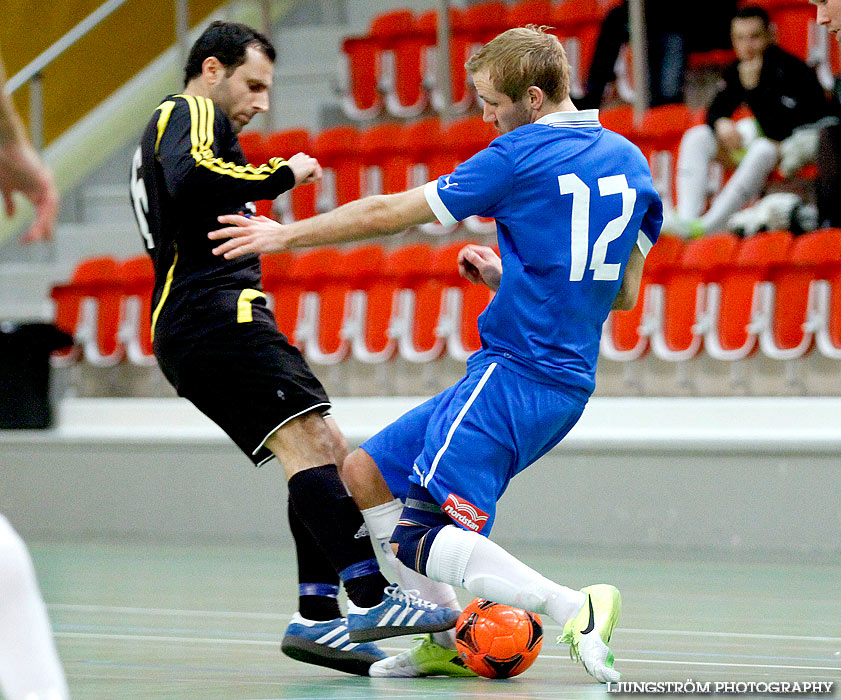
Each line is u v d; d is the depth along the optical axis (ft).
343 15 136.05
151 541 83.61
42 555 75.97
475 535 32.73
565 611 32.19
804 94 87.15
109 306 96.22
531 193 32.68
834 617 47.52
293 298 89.25
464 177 32.55
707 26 98.27
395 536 34.19
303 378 35.94
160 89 128.06
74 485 88.38
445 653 35.55
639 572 62.64
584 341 33.32
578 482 75.41
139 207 37.52
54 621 48.85
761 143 87.25
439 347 83.05
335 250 91.76
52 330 92.07
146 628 46.65
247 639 43.73
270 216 98.78
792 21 103.50
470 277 36.94
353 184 101.45
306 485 35.12
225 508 84.38
